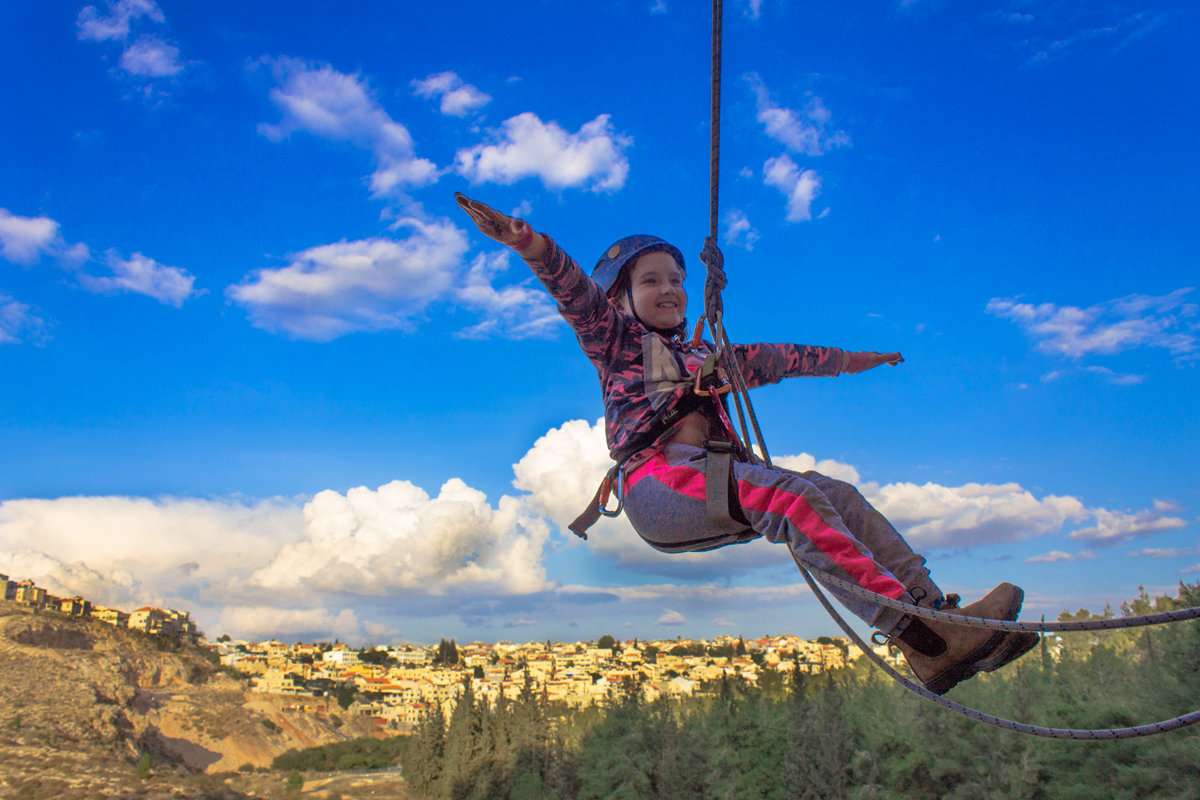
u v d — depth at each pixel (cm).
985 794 2578
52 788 6788
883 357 386
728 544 261
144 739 10288
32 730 8844
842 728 3403
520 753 6656
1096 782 2275
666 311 304
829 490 247
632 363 283
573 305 269
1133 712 2316
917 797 2848
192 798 7150
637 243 314
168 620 19175
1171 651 2284
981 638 207
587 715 6888
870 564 221
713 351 304
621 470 286
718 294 271
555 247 256
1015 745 2583
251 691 14638
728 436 280
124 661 13238
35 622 12538
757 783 3688
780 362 371
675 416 271
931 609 202
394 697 17875
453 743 7094
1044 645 2864
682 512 255
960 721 2862
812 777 3288
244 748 11294
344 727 14812
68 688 10525
